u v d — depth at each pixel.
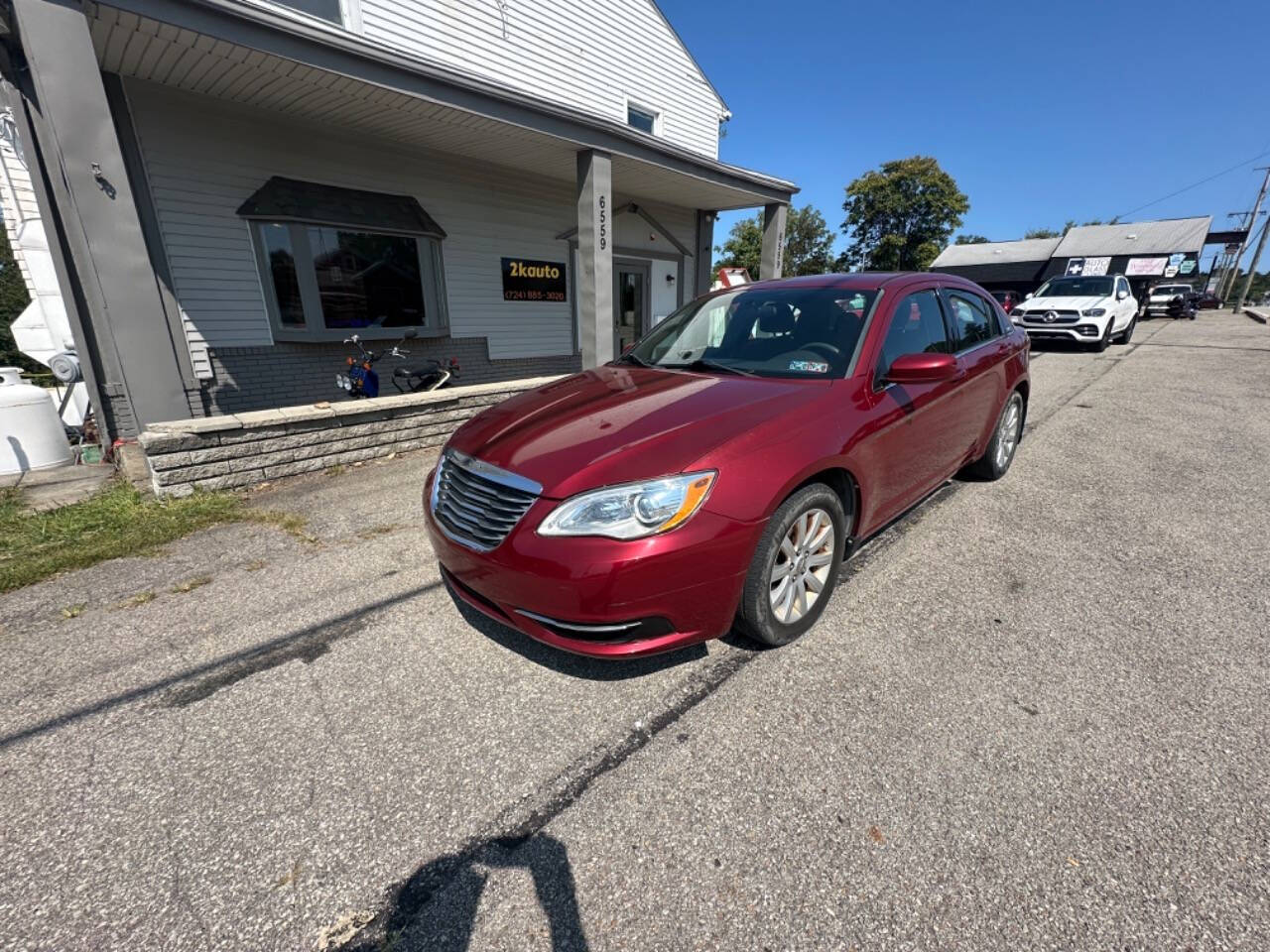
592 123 6.32
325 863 1.59
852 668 2.34
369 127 6.26
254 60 4.55
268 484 4.50
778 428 2.29
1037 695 2.17
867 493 2.70
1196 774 1.80
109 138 3.91
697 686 2.26
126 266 4.15
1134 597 2.84
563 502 2.02
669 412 2.40
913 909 1.43
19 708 2.20
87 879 1.55
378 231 6.96
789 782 1.81
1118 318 12.18
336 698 2.24
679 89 10.66
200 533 3.71
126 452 4.88
